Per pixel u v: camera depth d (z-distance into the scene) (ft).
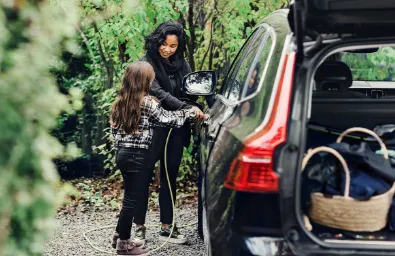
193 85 17.99
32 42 8.91
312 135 14.01
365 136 14.51
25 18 8.86
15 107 8.72
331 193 11.75
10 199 8.84
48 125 9.17
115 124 17.44
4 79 8.54
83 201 26.40
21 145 8.75
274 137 10.85
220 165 12.04
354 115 14.79
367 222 11.36
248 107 12.46
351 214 11.31
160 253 19.67
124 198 18.01
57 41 9.21
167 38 18.60
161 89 18.61
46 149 8.96
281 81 11.43
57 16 9.21
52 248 20.43
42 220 9.27
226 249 11.09
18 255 9.12
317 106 14.74
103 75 30.55
